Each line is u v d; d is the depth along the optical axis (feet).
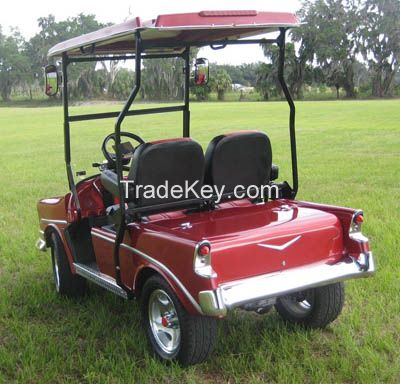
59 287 18.67
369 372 13.02
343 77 274.16
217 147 15.21
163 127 95.25
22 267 22.27
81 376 13.78
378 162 48.39
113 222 14.92
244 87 359.25
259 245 13.17
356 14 273.75
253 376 13.17
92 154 60.80
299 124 98.58
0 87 358.64
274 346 14.53
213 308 12.23
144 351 14.61
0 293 19.17
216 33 15.03
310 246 13.89
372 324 15.58
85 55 18.58
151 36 14.85
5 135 97.86
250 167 15.88
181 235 13.07
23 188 41.01
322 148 60.49
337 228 14.35
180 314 13.28
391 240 22.72
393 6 270.26
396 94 283.79
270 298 13.37
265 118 119.96
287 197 16.80
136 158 14.28
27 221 30.01
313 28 271.08
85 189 17.94
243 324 16.21
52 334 16.06
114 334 15.84
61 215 18.43
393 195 33.40
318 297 15.25
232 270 12.91
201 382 13.28
